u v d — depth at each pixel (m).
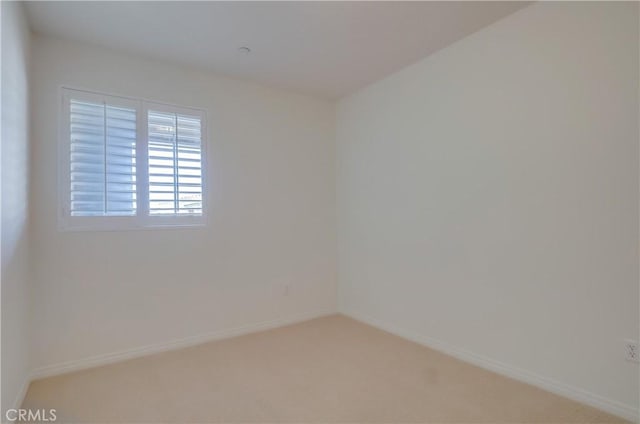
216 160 3.23
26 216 2.30
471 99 2.66
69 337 2.57
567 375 2.16
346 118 3.88
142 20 2.34
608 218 1.99
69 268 2.58
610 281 1.99
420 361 2.71
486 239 2.58
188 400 2.15
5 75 1.76
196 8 2.21
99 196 2.69
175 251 3.01
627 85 1.92
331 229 3.97
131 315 2.81
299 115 3.76
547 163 2.24
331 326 3.57
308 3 2.18
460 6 2.27
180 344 3.02
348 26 2.47
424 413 2.01
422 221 3.06
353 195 3.80
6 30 1.78
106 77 2.73
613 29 1.96
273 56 2.91
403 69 3.20
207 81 3.20
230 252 3.30
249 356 2.81
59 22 2.35
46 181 2.50
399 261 3.29
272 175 3.57
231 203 3.31
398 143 3.28
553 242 2.21
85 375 2.49
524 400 2.13
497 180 2.51
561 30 2.16
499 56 2.48
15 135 1.99
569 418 1.94
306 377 2.45
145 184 2.88
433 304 2.97
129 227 2.81
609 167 1.98
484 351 2.60
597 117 2.03
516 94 2.39
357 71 3.23
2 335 1.74
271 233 3.56
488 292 2.57
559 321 2.19
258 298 3.46
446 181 2.86
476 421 1.92
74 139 2.61
